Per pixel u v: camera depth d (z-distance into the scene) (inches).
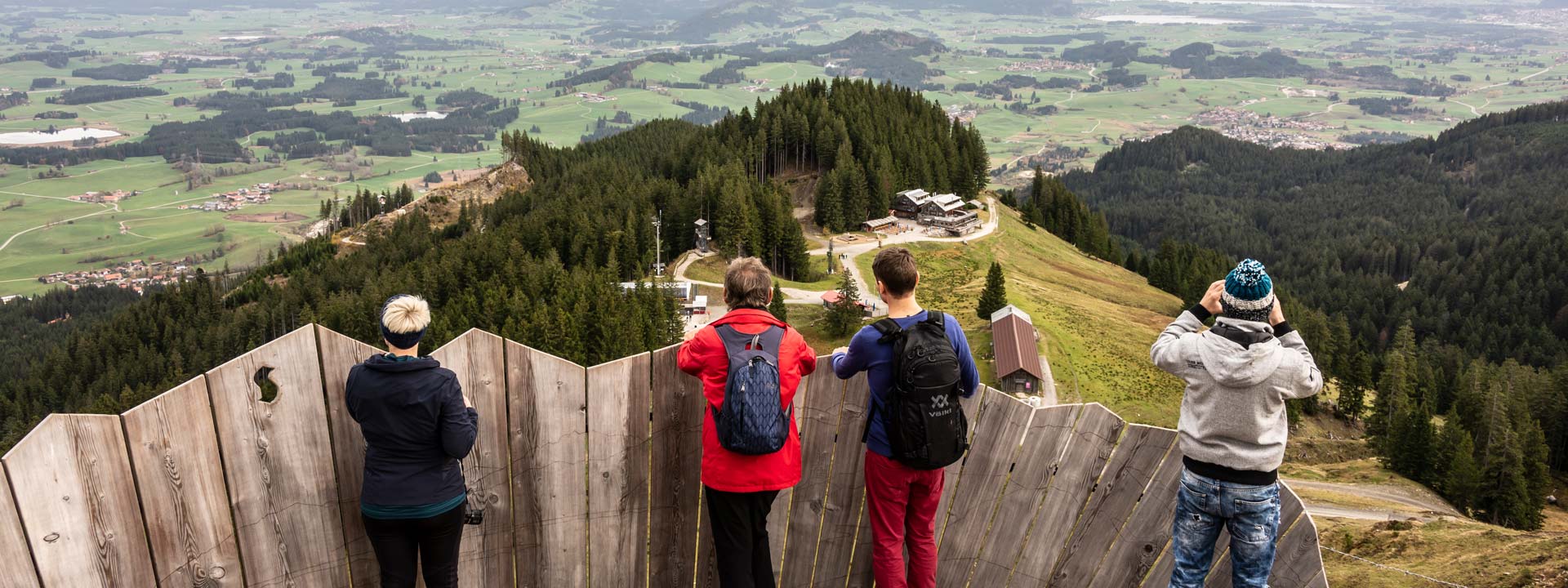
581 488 232.4
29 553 170.9
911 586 242.1
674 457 241.9
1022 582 255.8
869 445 234.1
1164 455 242.4
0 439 4106.8
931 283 4303.6
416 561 209.3
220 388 191.8
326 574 211.5
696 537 250.1
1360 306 6815.9
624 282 4057.6
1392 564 1469.0
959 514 255.4
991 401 249.3
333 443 207.6
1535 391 3228.3
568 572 235.9
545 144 7667.3
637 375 231.9
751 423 203.0
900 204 5590.6
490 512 224.7
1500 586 1177.4
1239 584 219.6
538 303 3184.1
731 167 5354.3
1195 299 4857.3
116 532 181.5
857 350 226.7
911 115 6884.8
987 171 6786.4
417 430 195.5
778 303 3385.8
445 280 3895.2
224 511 195.8
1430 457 2637.8
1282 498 231.8
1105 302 4480.8
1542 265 6870.1
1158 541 244.8
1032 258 5221.5
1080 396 2888.8
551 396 223.8
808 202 5861.2
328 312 3944.4
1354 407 3346.5
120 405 3902.6
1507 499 2490.2
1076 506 250.4
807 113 6407.5
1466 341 6117.1
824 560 257.4
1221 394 208.2
